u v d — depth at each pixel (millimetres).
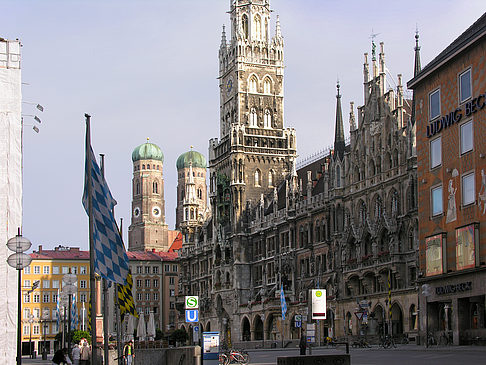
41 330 180000
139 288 198125
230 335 144625
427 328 67375
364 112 107375
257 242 142250
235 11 153000
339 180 113375
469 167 64000
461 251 64438
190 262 174125
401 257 95250
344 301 106125
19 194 60188
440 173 68688
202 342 46250
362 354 62375
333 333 108500
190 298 49938
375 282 101062
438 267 67938
